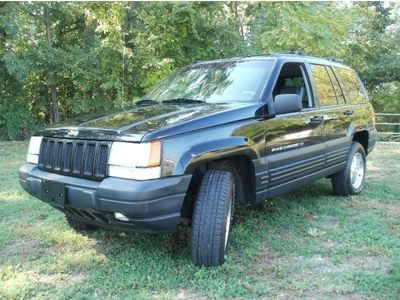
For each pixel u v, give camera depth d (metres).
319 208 5.53
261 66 4.68
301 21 13.95
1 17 14.45
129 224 3.35
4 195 6.17
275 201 5.82
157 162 3.24
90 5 13.64
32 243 4.30
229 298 3.21
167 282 3.41
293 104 4.13
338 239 4.41
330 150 5.43
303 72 5.18
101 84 15.35
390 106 23.45
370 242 4.32
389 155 10.69
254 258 3.89
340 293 3.27
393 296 3.20
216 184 3.63
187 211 3.81
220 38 14.89
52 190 3.59
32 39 15.98
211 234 3.56
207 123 3.63
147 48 13.93
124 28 14.77
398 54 24.25
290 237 4.49
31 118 17.38
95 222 3.65
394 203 5.89
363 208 5.61
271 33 14.54
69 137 3.64
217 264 3.64
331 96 5.70
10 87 17.11
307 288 3.34
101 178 3.37
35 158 3.99
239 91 4.45
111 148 3.34
